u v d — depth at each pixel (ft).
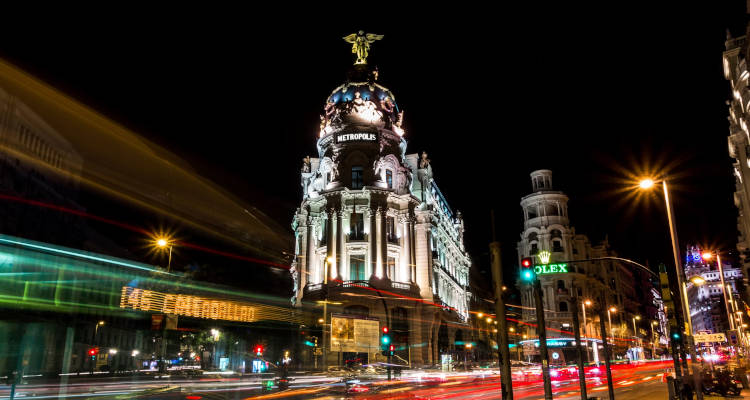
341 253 201.98
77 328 200.64
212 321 199.52
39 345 130.93
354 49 245.04
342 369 137.28
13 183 172.14
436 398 82.12
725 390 85.30
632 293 465.06
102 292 216.95
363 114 222.07
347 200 207.92
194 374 151.94
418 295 206.39
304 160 245.24
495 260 40.91
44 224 190.70
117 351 231.50
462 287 294.87
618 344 378.53
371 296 193.06
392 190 211.00
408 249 212.02
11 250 168.25
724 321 522.06
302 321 198.29
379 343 187.21
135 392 85.76
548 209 345.51
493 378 146.00
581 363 66.08
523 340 322.96
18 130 173.27
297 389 95.04
